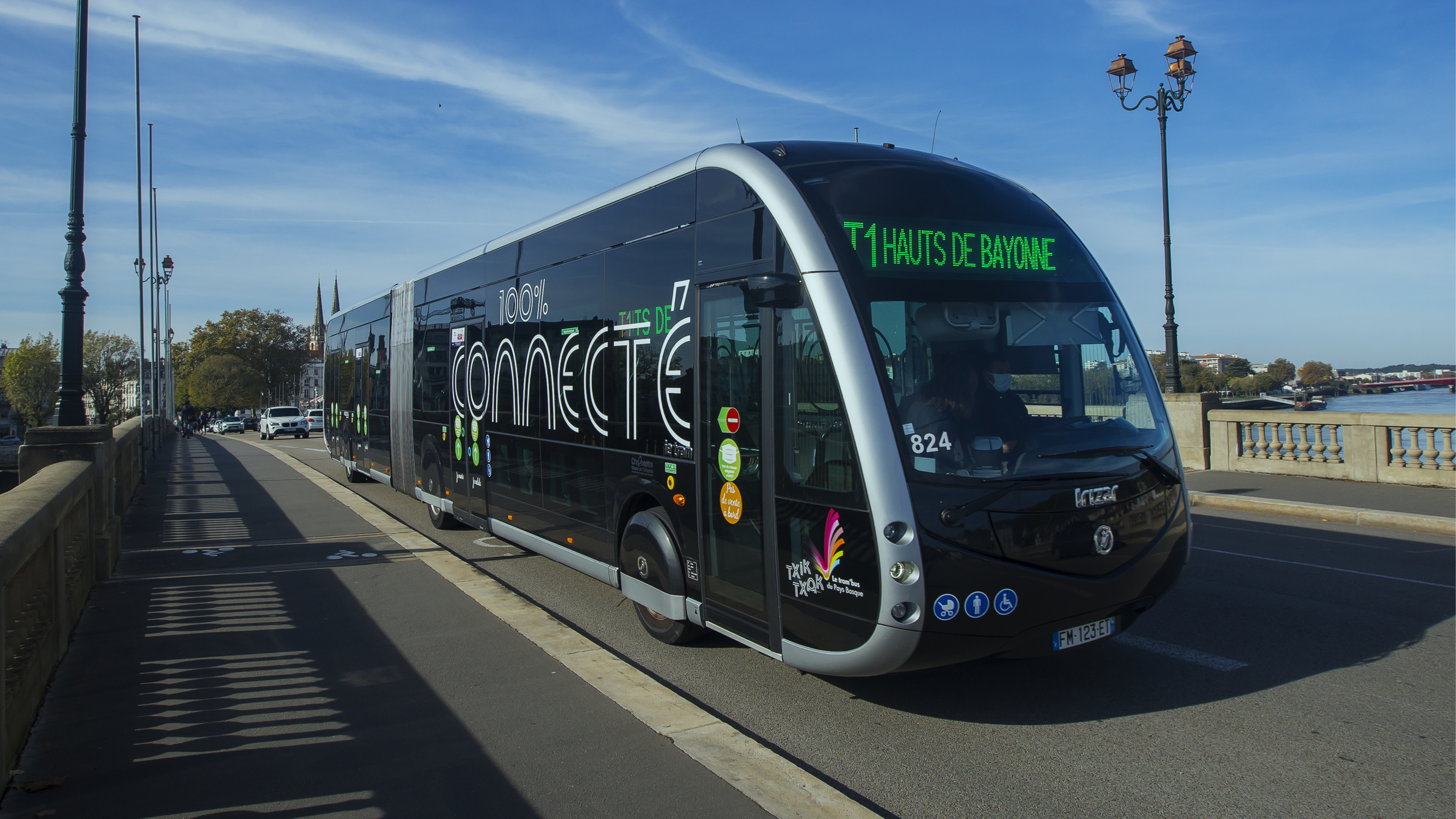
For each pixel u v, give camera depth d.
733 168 5.42
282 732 4.77
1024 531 4.42
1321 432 15.27
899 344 4.59
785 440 4.86
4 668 4.07
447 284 11.25
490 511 9.48
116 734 4.77
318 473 21.27
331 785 4.12
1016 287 5.02
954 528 4.30
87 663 6.02
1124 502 4.73
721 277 5.45
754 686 5.55
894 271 4.77
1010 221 5.24
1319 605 7.18
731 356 5.34
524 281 8.63
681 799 3.89
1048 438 4.68
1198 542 10.18
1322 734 4.60
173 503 15.15
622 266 6.70
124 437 13.95
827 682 5.58
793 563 4.80
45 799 4.01
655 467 6.16
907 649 4.28
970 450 4.47
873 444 4.34
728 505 5.36
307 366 149.00
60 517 5.76
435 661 5.97
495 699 5.21
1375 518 11.30
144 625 6.98
